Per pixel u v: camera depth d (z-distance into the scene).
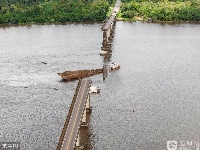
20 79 181.38
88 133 130.00
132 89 170.62
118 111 147.25
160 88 172.38
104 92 166.25
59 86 173.00
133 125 135.88
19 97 160.62
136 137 127.44
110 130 132.12
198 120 140.00
